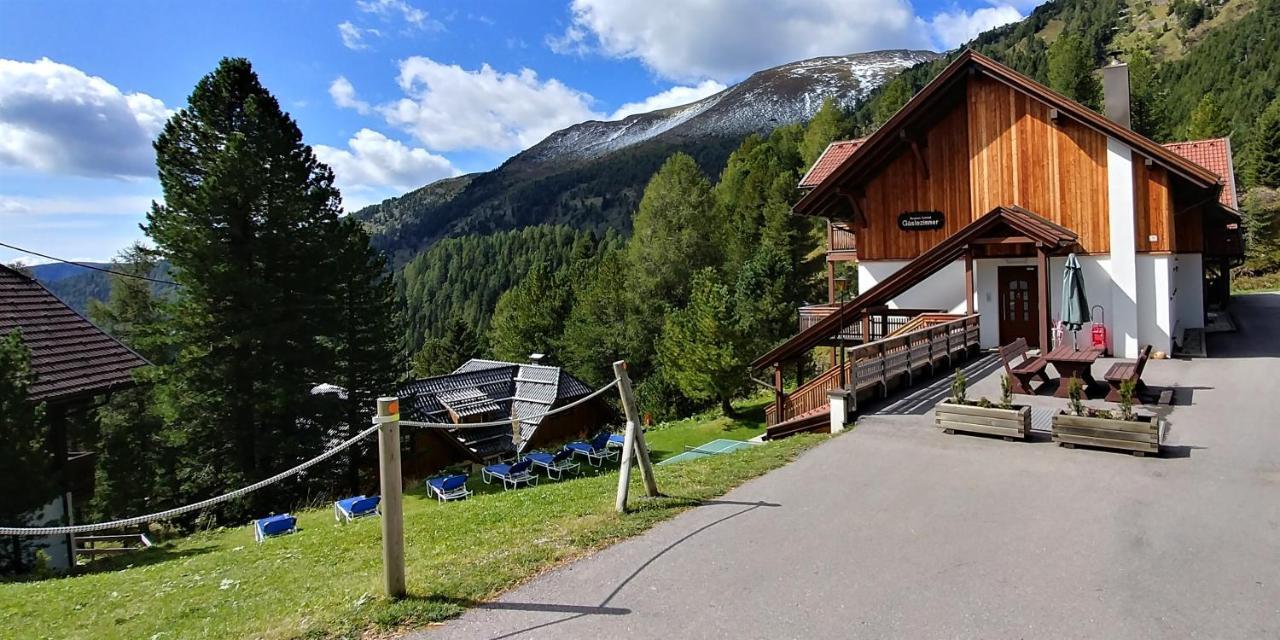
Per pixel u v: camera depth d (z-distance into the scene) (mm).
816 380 17797
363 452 27344
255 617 5906
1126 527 7137
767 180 60938
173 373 21828
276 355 23000
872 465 9766
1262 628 5074
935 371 17094
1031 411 12031
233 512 22266
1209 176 16953
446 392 35344
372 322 27453
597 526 7465
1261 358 17641
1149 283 18391
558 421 35844
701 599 5613
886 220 22328
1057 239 16156
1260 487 8320
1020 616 5285
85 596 8078
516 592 5844
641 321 49469
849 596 5637
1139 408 12758
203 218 22203
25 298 18188
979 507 7852
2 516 11391
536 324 56625
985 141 20359
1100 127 18266
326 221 26297
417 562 6996
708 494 8594
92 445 18078
